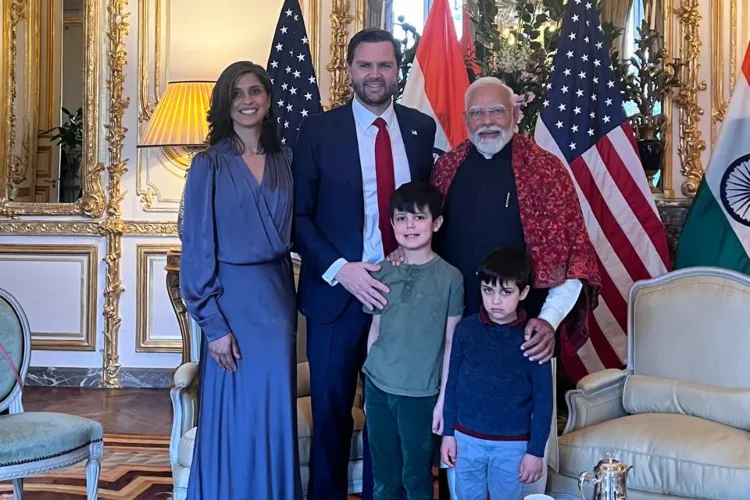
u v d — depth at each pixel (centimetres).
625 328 381
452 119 395
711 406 264
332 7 475
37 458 248
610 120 382
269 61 428
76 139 514
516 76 418
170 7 492
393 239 256
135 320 502
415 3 470
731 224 356
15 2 506
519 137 252
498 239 243
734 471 232
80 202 499
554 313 231
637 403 280
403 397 234
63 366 507
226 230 237
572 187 246
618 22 450
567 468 256
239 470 238
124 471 341
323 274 247
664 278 295
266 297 239
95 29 494
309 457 271
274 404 239
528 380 225
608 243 380
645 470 245
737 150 358
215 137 243
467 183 250
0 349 276
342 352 254
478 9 447
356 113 259
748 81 361
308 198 255
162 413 443
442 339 237
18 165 514
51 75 516
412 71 399
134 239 500
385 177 254
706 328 279
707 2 452
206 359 244
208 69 491
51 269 506
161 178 497
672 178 456
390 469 241
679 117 454
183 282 237
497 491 229
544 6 426
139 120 495
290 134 422
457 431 230
